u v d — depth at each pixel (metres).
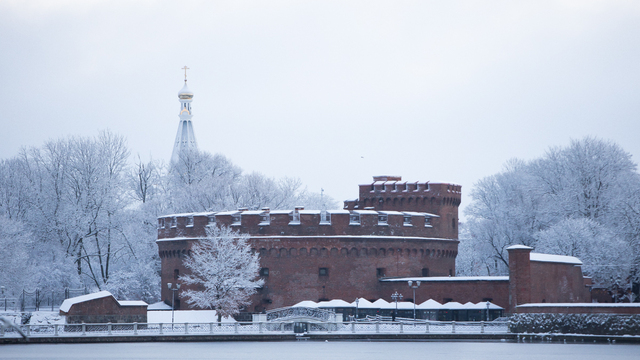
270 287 123.81
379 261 124.75
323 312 111.81
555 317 101.56
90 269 146.00
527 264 109.81
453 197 135.50
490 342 101.19
